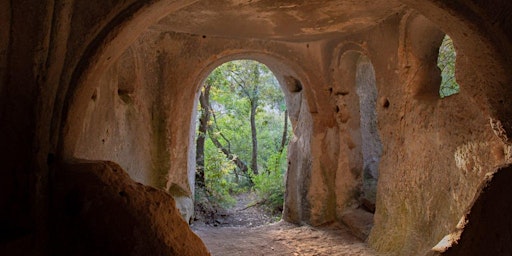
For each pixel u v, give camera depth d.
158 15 2.05
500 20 1.74
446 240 1.74
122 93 3.79
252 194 7.84
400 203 3.28
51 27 1.58
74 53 1.70
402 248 3.10
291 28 3.83
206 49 4.35
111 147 3.13
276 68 5.08
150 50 4.18
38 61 1.57
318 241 4.04
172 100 4.32
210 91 7.87
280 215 6.36
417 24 3.03
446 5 1.81
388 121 3.50
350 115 4.51
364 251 3.54
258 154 10.30
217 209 6.36
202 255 1.71
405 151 3.23
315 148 4.66
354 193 4.55
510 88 1.85
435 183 2.80
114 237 1.56
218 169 7.04
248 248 3.87
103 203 1.61
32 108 1.59
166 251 1.61
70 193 1.65
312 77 4.59
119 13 1.75
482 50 1.86
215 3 3.08
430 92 3.12
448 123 2.65
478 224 1.68
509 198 1.68
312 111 4.66
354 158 4.57
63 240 1.61
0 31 1.53
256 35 4.18
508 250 1.62
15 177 1.60
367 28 3.76
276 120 11.05
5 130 1.59
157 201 1.73
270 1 3.03
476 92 2.09
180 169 4.57
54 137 1.71
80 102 1.79
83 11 1.69
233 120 9.42
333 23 3.62
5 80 1.58
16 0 1.53
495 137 2.20
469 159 2.43
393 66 3.39
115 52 1.95
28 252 1.55
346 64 4.39
